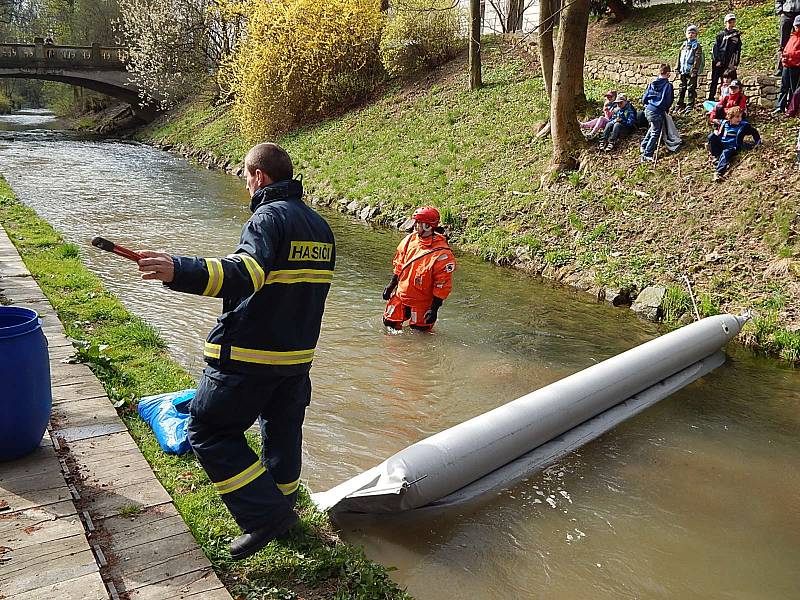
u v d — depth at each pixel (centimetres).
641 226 1084
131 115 3888
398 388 658
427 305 797
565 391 583
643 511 491
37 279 841
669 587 416
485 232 1233
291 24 2361
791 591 418
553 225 1170
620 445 582
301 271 348
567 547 448
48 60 3441
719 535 468
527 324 857
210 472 355
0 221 1189
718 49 1259
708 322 774
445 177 1506
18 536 358
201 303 861
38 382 419
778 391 698
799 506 505
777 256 923
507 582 411
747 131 1099
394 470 456
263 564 372
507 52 2227
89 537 368
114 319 730
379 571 385
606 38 2136
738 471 548
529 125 1587
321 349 742
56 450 446
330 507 442
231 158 2333
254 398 348
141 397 540
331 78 2356
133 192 1717
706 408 657
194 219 1404
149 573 347
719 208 1045
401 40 2284
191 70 3244
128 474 427
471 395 649
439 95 2052
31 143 2936
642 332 845
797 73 1150
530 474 531
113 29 4009
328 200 1658
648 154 1214
